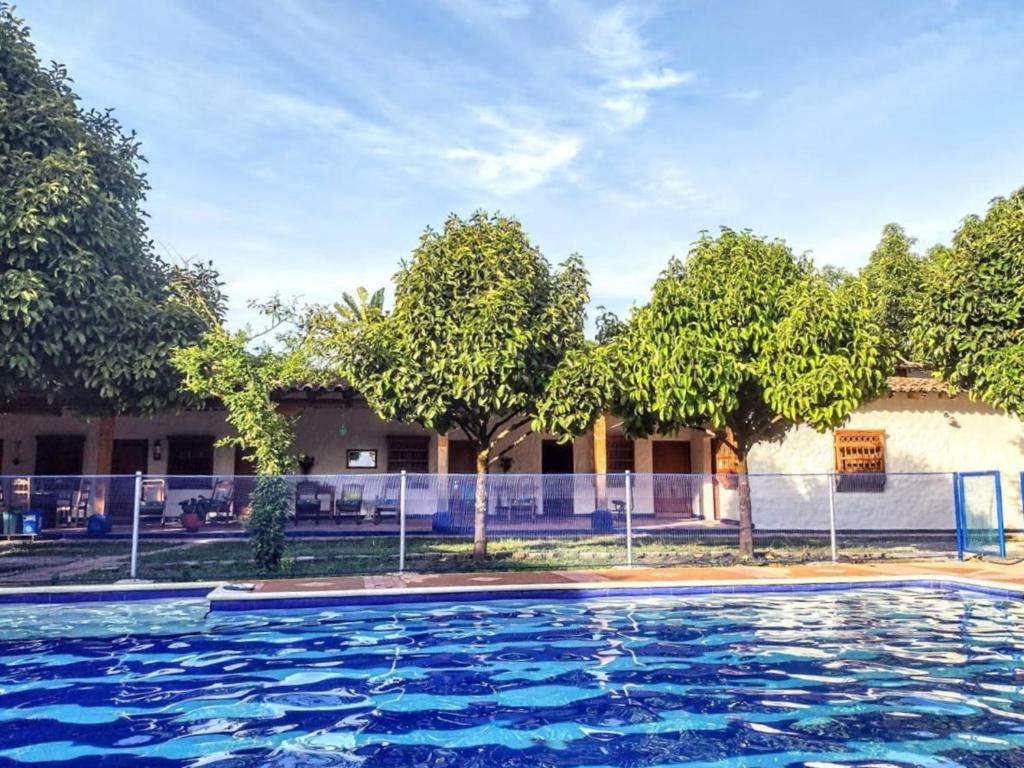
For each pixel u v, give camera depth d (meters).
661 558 11.76
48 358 11.16
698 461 21.09
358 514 12.16
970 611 8.38
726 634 7.32
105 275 11.69
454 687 5.62
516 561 11.38
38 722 4.85
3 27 11.59
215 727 4.74
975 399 12.75
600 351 10.99
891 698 5.26
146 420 19.67
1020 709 5.00
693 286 10.88
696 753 4.27
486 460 12.16
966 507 12.54
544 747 4.38
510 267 11.11
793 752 4.27
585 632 7.43
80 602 8.70
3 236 10.25
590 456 21.42
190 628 7.63
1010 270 11.67
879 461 17.70
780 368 10.40
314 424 19.86
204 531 13.82
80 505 12.55
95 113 12.99
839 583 9.67
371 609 8.49
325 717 4.94
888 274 20.67
